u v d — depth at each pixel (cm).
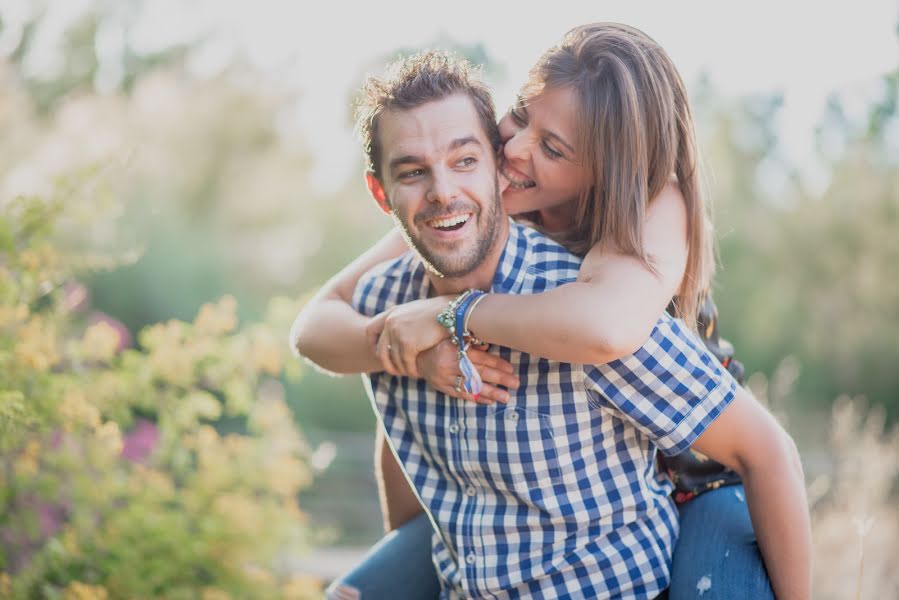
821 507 515
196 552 327
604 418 174
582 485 175
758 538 176
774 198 1408
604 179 178
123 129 1082
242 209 1305
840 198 1355
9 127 668
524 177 190
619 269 168
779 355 1348
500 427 175
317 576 483
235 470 360
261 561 351
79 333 345
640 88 179
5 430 248
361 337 189
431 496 189
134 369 325
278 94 1382
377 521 873
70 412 272
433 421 186
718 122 1419
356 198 1407
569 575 176
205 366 345
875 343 1319
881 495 481
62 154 466
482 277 181
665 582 180
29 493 302
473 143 170
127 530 313
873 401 1318
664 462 192
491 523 179
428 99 169
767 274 1356
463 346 172
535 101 184
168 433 337
